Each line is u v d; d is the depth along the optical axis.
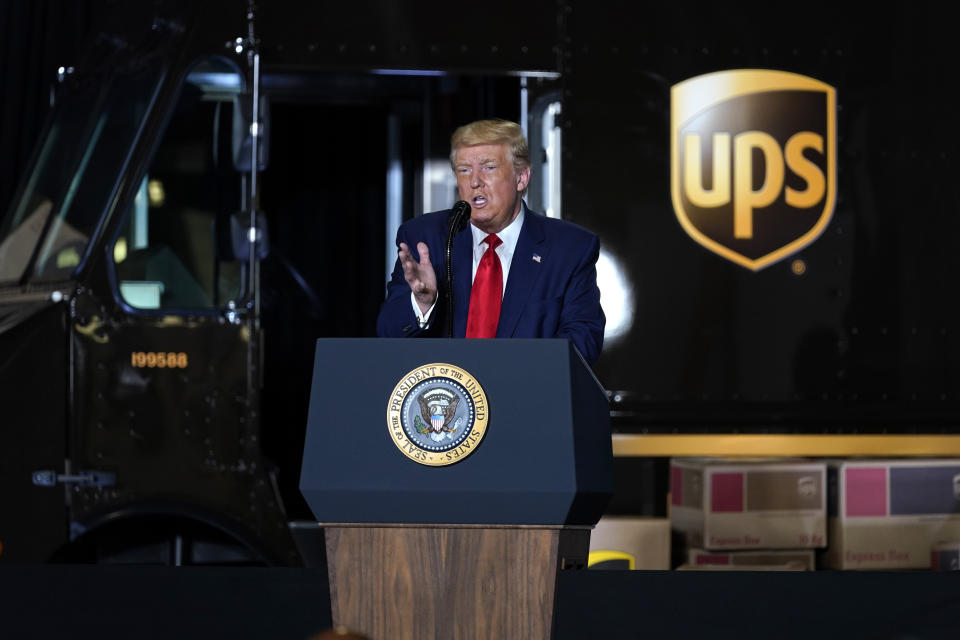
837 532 15.10
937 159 15.56
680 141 15.19
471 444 5.94
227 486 13.99
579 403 6.12
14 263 14.69
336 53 14.86
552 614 5.93
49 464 13.66
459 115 17.67
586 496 6.00
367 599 6.03
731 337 15.13
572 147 15.09
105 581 9.60
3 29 22.45
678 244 15.12
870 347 15.34
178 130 14.52
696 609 8.78
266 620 8.21
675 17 15.30
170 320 14.05
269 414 19.02
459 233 9.81
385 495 5.95
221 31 14.69
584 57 15.20
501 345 6.07
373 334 19.70
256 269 14.21
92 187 14.54
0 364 13.55
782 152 15.30
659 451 15.02
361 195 19.81
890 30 15.58
